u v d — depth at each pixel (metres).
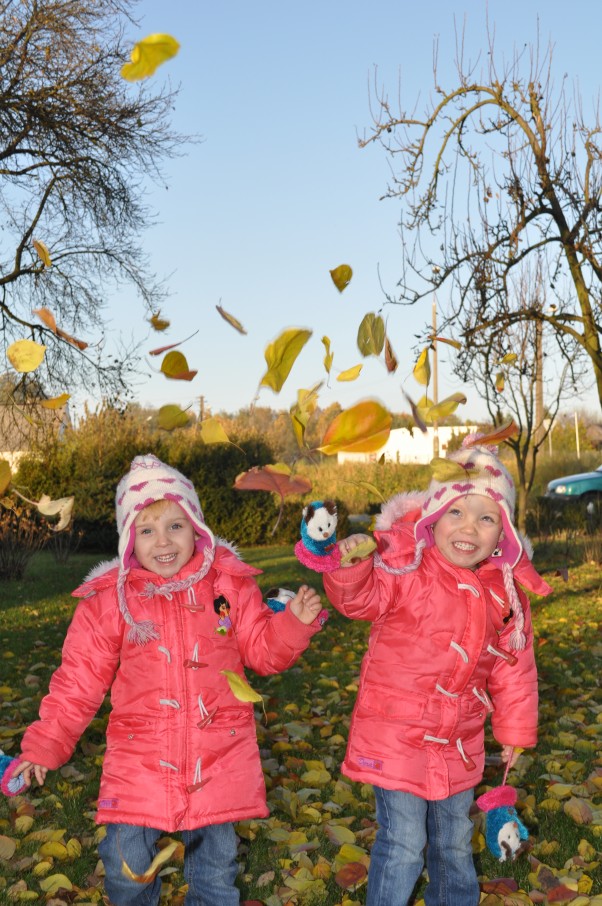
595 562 13.53
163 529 2.64
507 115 11.77
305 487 1.69
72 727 2.62
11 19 12.97
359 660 7.35
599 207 11.56
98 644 2.63
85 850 3.52
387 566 2.68
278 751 4.70
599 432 29.03
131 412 19.23
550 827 3.67
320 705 5.81
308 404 1.56
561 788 4.01
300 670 6.92
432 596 2.69
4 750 4.80
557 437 37.72
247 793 2.55
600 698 5.95
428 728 2.66
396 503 2.88
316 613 2.54
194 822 2.48
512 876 3.25
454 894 2.69
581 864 3.30
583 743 4.75
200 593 2.65
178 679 2.55
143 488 2.64
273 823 3.70
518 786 4.16
